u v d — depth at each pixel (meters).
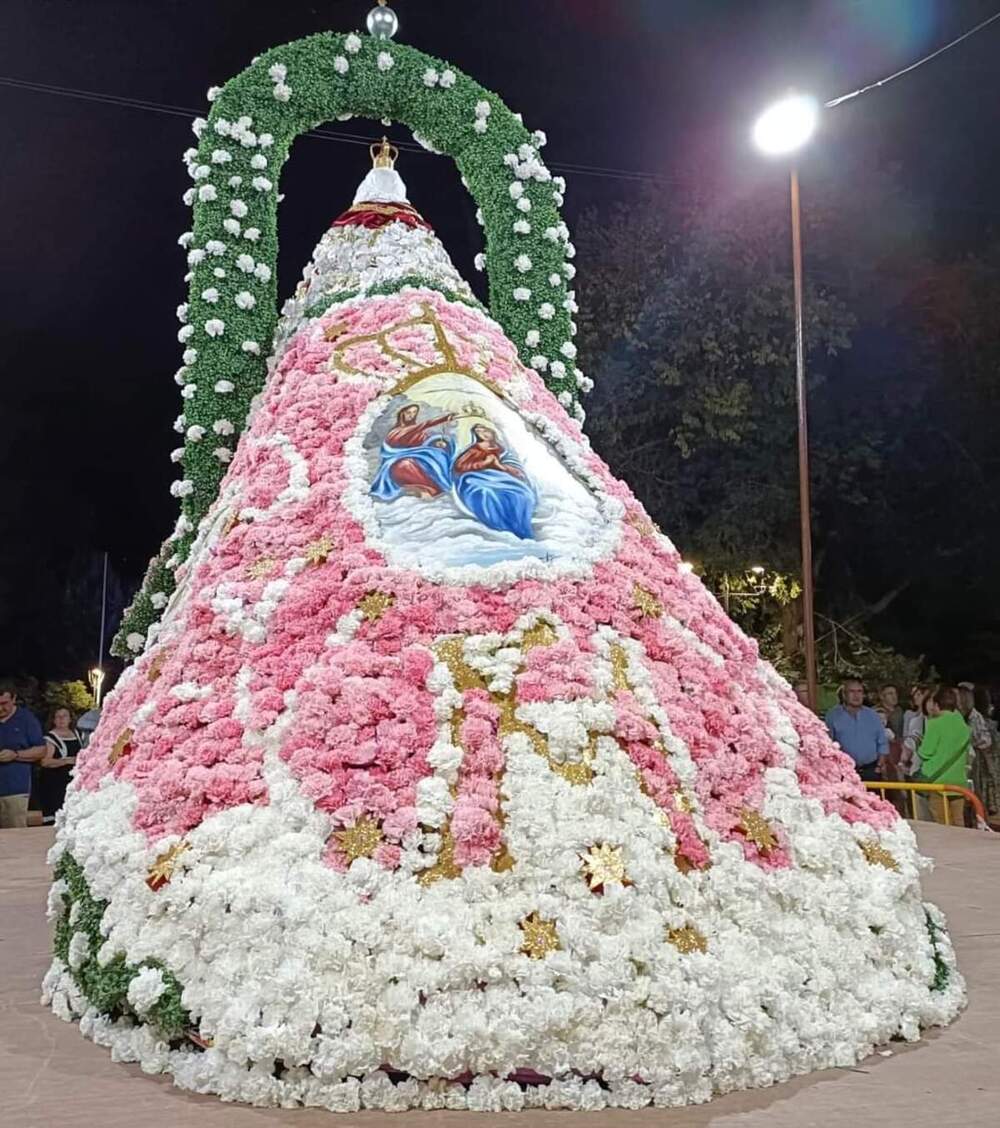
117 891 3.34
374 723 3.44
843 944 3.42
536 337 6.09
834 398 15.95
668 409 15.52
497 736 3.43
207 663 3.83
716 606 4.54
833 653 16.02
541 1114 2.78
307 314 5.38
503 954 2.94
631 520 4.55
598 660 3.69
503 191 6.21
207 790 3.39
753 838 3.52
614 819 3.28
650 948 3.01
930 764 10.54
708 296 15.45
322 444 4.47
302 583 3.92
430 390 4.56
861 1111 2.79
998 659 17.12
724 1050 2.93
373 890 3.08
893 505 16.64
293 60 5.90
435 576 3.82
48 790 10.52
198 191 5.71
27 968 4.20
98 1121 2.71
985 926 5.02
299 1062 2.84
